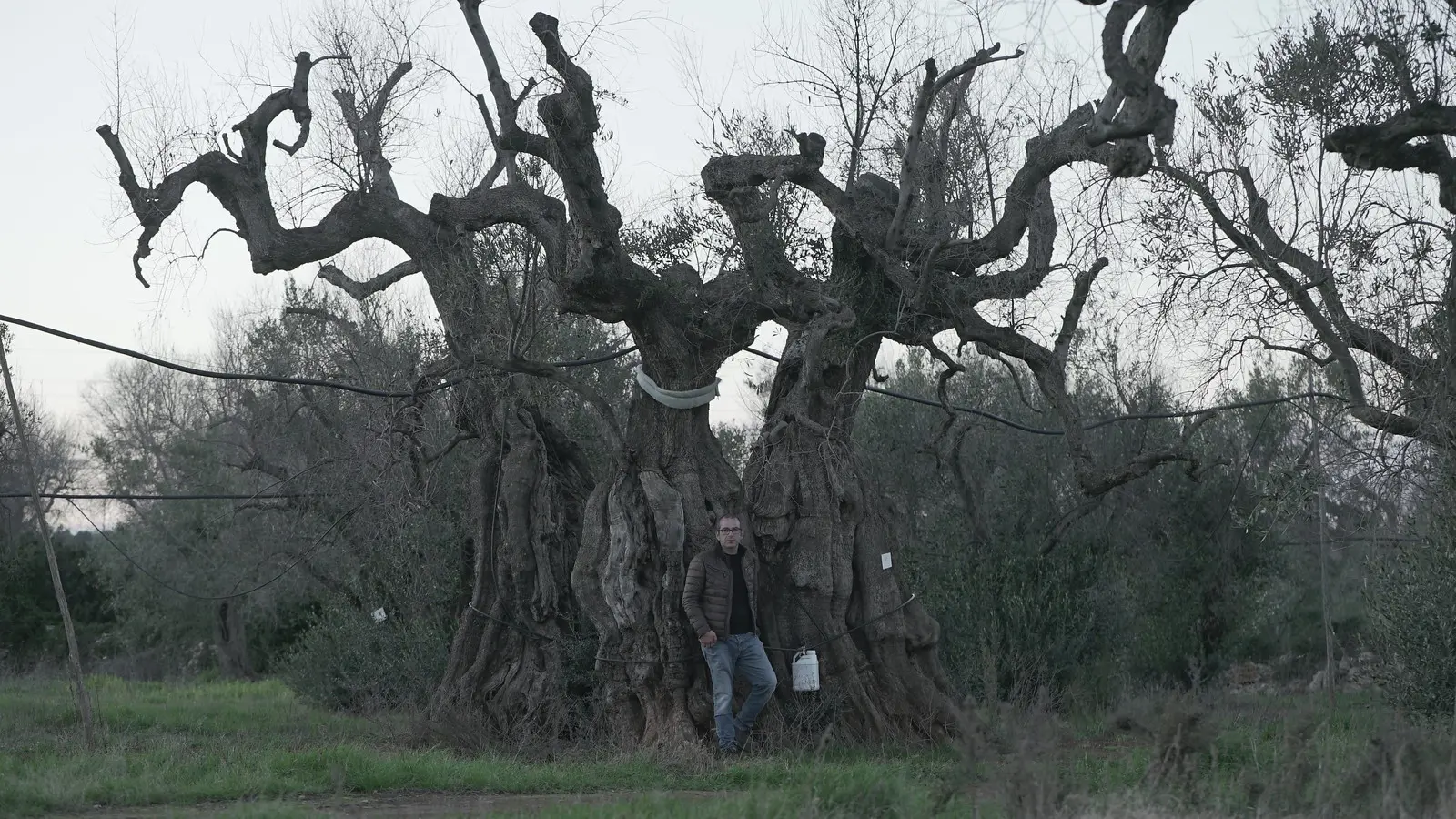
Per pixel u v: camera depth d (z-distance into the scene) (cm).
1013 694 1822
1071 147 1358
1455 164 1112
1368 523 1602
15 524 3950
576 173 1350
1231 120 1431
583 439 2153
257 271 1611
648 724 1395
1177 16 932
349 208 1611
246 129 1617
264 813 884
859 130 1539
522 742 1418
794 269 1441
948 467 2250
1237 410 2444
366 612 2036
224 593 3984
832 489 1484
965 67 1270
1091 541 2247
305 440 2777
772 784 1111
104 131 1559
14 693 2433
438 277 1619
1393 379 1377
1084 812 809
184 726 1728
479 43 1409
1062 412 1415
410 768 1131
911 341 1505
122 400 4841
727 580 1340
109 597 4612
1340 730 1295
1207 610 2427
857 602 1494
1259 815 802
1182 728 918
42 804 948
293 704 2247
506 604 1600
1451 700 1332
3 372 1398
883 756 1281
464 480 2111
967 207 1494
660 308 1454
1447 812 768
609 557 1429
